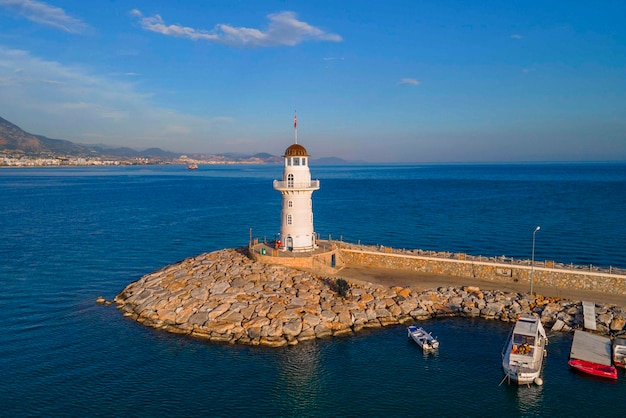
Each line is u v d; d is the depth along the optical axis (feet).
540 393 118.93
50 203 530.27
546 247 273.95
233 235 331.16
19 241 307.17
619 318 149.89
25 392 118.93
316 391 119.34
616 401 115.44
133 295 182.29
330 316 153.99
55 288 204.74
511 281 187.52
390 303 164.35
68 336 151.23
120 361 134.21
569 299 167.02
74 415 109.70
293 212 204.95
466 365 131.85
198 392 119.14
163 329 154.30
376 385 122.01
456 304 167.63
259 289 167.53
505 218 379.76
